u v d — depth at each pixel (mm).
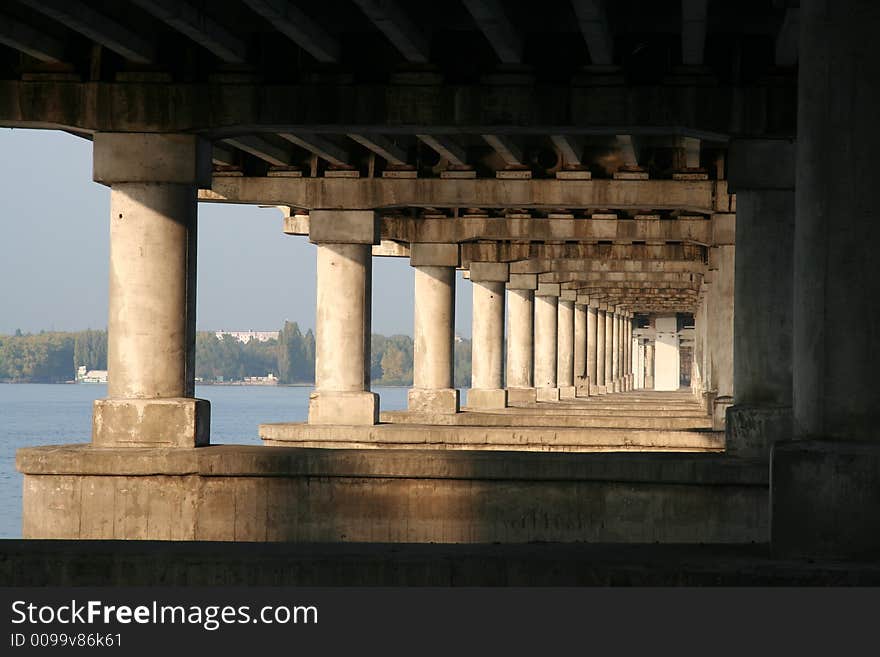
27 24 37344
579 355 126938
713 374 76062
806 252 23891
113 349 40594
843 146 23359
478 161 55438
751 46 39406
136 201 40344
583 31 34375
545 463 40156
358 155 55969
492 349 86438
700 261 80062
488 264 85312
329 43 38219
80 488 39531
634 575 22750
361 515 40375
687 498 39719
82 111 40156
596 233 68125
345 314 57844
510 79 39500
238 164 56188
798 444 23312
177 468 39562
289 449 41219
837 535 22953
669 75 39344
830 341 23438
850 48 23359
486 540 40312
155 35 39969
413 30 36781
